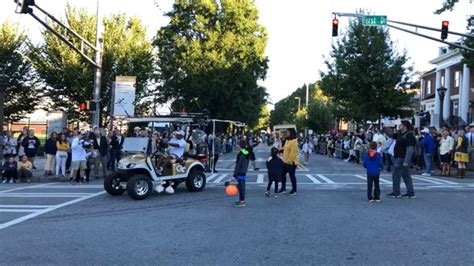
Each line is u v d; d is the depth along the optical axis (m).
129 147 12.45
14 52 34.91
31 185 15.77
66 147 17.48
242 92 40.75
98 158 17.91
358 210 10.30
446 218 9.36
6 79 18.45
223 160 29.55
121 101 21.80
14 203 11.48
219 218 9.38
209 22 40.28
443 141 19.02
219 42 39.28
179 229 8.34
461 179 17.67
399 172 12.44
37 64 33.38
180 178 13.07
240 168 10.88
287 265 6.09
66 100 34.72
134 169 12.09
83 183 16.36
